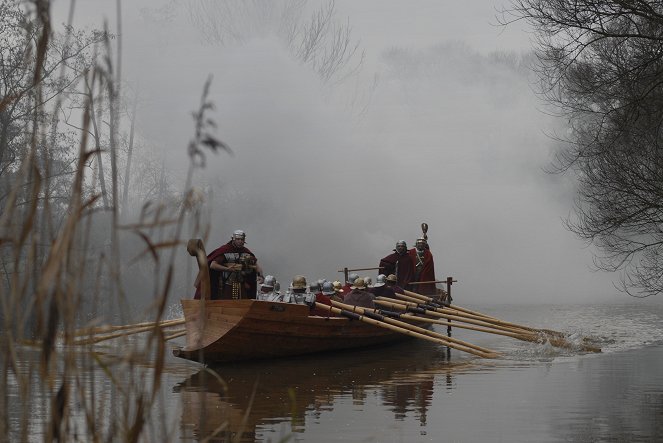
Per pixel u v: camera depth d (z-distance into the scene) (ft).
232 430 31.50
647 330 87.10
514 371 52.21
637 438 30.30
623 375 49.29
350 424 33.30
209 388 43.93
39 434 28.71
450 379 48.32
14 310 12.30
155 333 12.76
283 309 56.49
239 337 54.70
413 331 62.64
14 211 12.70
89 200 12.54
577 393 42.06
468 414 35.76
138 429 12.84
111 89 12.84
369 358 61.00
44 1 12.76
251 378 48.73
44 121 12.95
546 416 35.29
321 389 43.98
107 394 30.12
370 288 77.15
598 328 89.66
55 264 11.84
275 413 35.91
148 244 12.57
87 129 12.60
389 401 39.86
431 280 89.30
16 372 12.75
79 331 12.71
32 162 12.79
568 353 63.31
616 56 81.92
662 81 76.79
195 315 54.90
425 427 32.76
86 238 12.47
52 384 12.66
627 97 79.97
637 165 84.84
